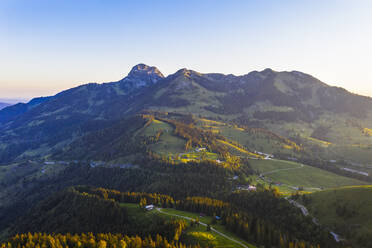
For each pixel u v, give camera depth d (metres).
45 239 121.00
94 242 109.31
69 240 117.38
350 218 121.88
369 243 102.44
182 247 98.88
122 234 130.62
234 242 108.00
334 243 109.50
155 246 104.06
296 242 107.69
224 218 128.75
